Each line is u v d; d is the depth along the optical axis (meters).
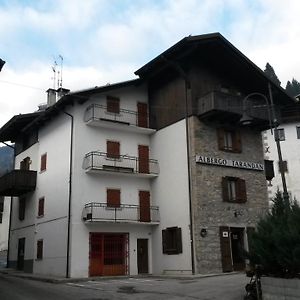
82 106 26.27
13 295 15.77
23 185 29.48
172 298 14.38
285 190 15.27
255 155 27.06
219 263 23.34
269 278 11.20
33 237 29.17
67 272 23.50
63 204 25.34
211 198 24.17
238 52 25.47
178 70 25.52
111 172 25.62
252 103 25.69
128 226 25.97
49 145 28.67
